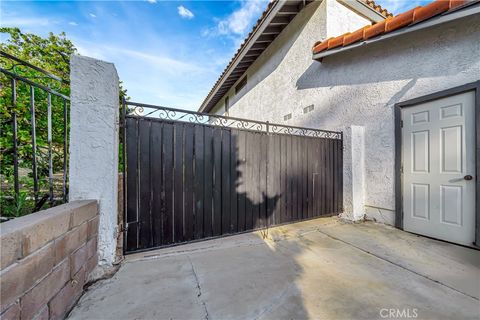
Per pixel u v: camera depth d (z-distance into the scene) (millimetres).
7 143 1882
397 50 3291
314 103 4754
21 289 972
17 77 1521
